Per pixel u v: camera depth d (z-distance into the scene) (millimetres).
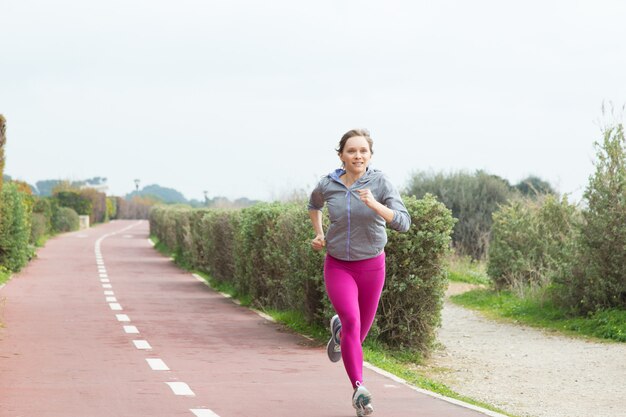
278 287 16547
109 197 100812
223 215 21922
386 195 7520
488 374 11078
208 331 13773
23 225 25656
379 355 11430
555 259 19844
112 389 8586
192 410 7625
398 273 11875
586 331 14781
